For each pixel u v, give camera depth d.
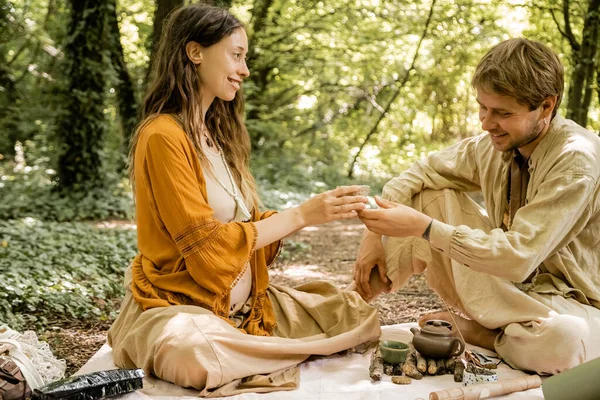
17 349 2.63
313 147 15.62
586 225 2.98
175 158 2.80
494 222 3.22
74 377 2.50
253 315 3.09
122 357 2.87
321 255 7.59
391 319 4.49
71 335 4.20
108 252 6.54
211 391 2.62
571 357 2.70
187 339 2.62
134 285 2.98
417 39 14.54
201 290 2.85
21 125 12.97
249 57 13.88
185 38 2.93
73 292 4.86
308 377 2.82
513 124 2.78
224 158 3.17
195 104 2.96
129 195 10.53
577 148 2.80
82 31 10.29
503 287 2.93
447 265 3.23
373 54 14.73
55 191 10.41
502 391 2.58
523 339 2.80
